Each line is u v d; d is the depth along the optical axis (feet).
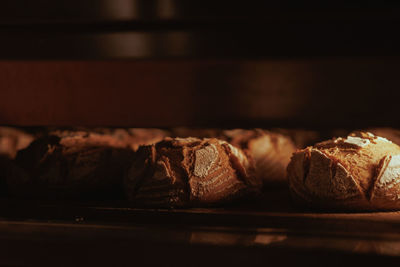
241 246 3.23
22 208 3.77
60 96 3.89
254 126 3.67
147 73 3.78
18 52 3.33
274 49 3.18
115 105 3.87
